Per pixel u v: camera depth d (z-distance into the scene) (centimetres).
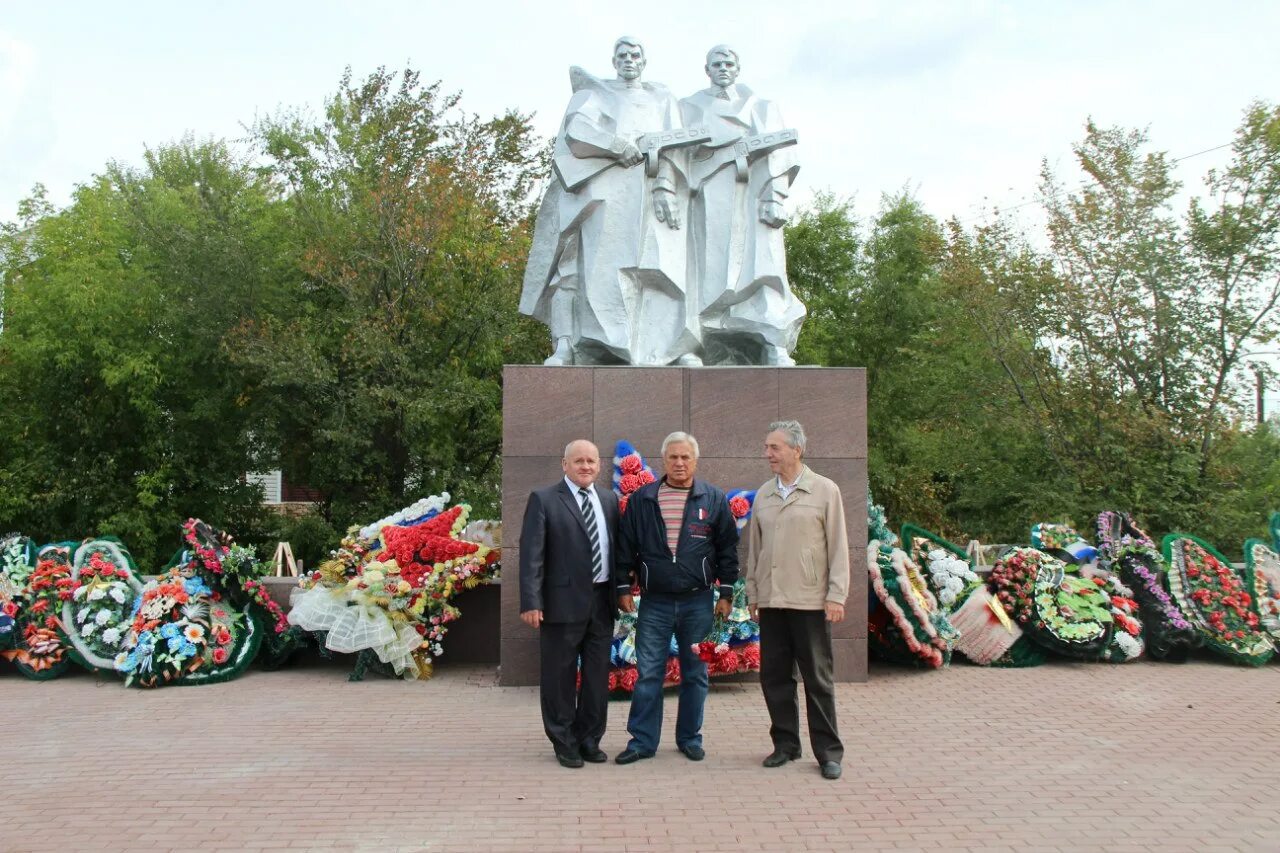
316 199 2225
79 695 770
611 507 581
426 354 2062
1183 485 1590
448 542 847
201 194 2230
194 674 800
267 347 1934
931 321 2442
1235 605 889
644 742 561
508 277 2091
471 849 423
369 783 519
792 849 422
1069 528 929
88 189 2144
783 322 848
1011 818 461
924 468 2348
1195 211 1673
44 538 2028
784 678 553
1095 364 1755
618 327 833
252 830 448
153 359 1992
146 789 511
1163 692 754
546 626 554
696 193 876
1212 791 504
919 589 838
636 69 884
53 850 424
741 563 762
